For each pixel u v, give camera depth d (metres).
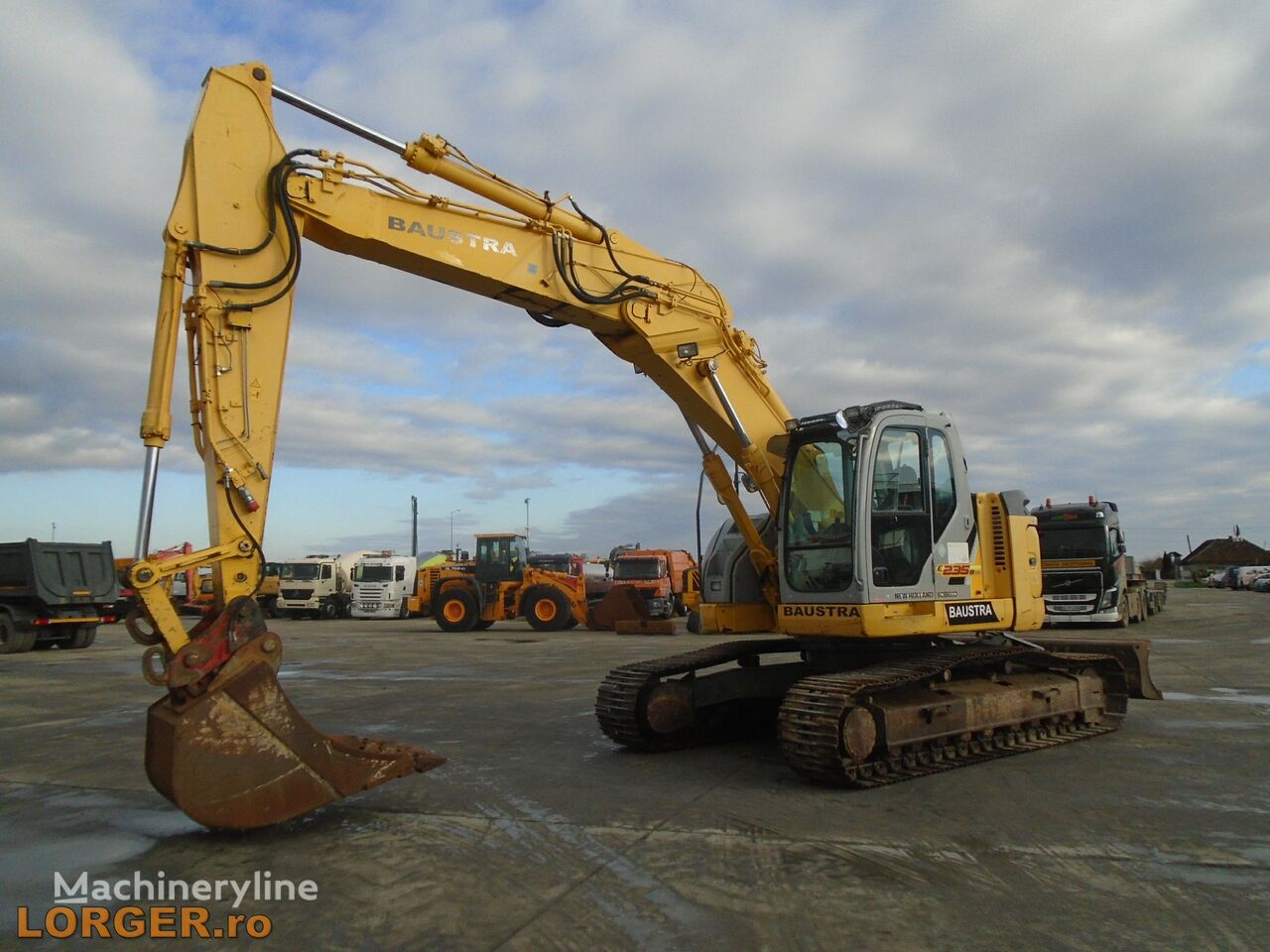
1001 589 8.07
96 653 20.55
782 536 7.57
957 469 7.84
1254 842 5.08
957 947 3.70
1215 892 4.29
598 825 5.49
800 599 7.41
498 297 7.18
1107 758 7.40
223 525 5.33
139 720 9.97
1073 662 8.61
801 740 6.29
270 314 5.73
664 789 6.38
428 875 4.62
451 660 16.48
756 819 5.60
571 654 17.64
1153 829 5.34
